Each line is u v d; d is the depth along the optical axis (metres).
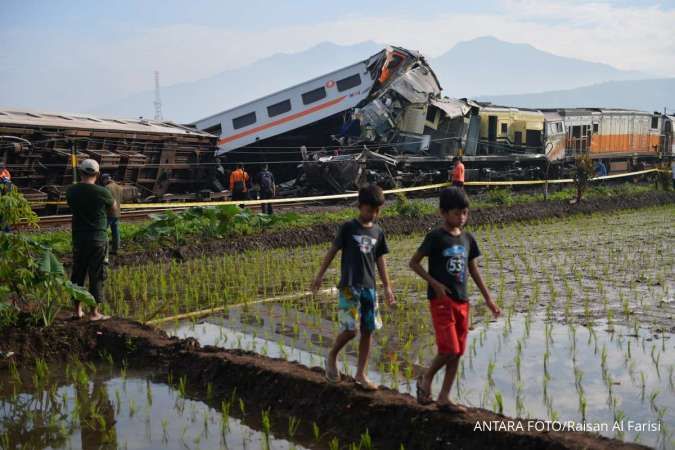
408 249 17.55
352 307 6.39
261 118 30.98
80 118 25.50
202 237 17.45
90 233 9.44
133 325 9.22
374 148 30.48
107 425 6.55
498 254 16.09
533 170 36.59
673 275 13.30
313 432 6.35
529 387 7.07
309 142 32.84
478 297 11.44
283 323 9.80
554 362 7.89
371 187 6.42
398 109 30.59
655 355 8.09
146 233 16.55
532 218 24.88
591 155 39.19
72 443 6.17
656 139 45.12
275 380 7.06
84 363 8.45
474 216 23.47
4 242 8.77
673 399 6.69
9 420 6.70
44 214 22.28
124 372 7.99
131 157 24.83
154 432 6.37
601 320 9.80
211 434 6.31
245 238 17.73
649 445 5.66
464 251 5.99
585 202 27.78
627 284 12.47
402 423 6.04
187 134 27.83
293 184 32.09
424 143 31.53
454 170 26.14
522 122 35.41
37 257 9.23
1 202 9.41
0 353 8.23
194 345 8.32
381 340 8.87
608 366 7.71
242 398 7.12
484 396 6.79
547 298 11.32
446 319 5.90
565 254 16.22
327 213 22.09
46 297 9.32
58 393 7.43
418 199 29.75
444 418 5.89
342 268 6.48
